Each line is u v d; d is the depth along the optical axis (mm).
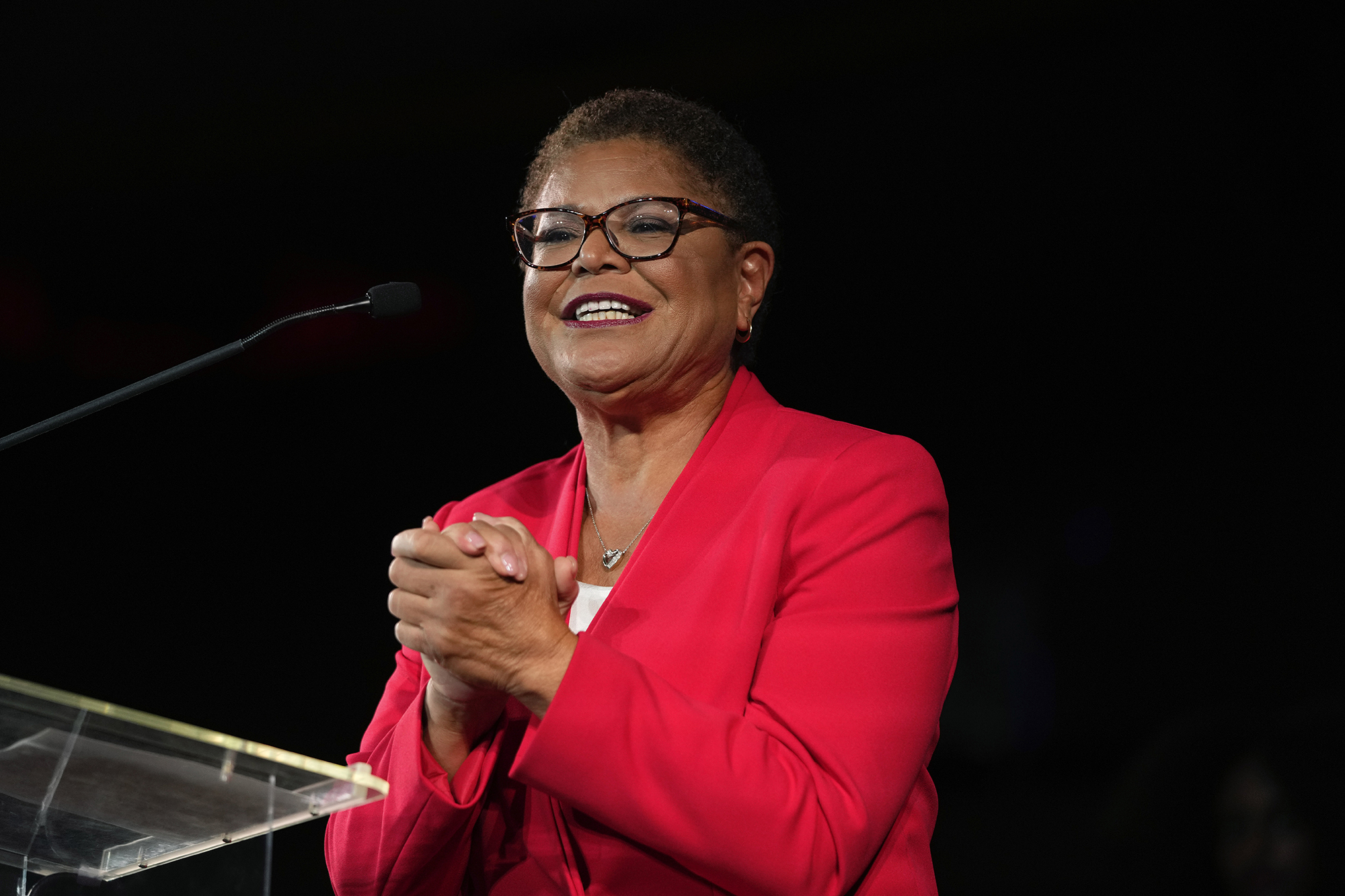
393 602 4871
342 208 21828
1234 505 20391
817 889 4676
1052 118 19328
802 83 19578
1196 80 18469
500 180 21266
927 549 5441
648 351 5867
